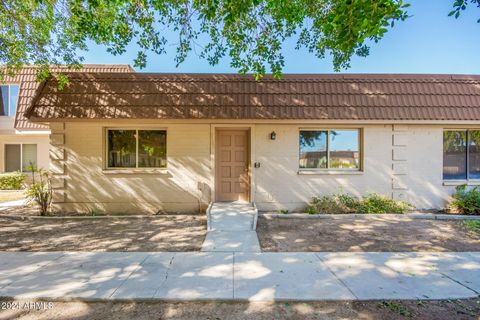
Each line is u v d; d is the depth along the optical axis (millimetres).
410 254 5039
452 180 8695
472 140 8852
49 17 7453
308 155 8805
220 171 8953
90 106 8031
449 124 8359
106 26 6840
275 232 6480
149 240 5910
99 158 8430
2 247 5457
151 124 8430
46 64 8219
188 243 5707
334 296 3523
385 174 8609
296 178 8602
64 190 8383
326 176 8617
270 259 4801
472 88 8570
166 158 8688
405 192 8609
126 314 3193
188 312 3234
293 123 8375
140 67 7660
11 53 7773
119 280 3963
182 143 8578
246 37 7301
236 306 3359
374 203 8148
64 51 8305
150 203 8516
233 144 8977
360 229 6699
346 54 7961
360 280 3982
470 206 7996
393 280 3986
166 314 3193
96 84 8391
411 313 3195
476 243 5676
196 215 8070
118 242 5777
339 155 8828
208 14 5547
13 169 14008
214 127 8570
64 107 7988
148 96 8273
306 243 5711
